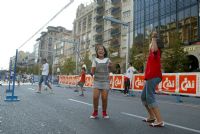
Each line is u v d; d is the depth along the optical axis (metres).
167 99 13.43
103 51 6.23
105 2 58.78
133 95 15.50
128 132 4.46
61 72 65.25
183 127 5.07
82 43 73.00
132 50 35.28
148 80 5.20
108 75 6.10
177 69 28.06
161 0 36.06
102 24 59.59
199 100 13.25
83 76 13.30
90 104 8.60
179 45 28.83
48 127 4.70
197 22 30.03
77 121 5.39
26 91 14.63
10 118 5.50
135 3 42.66
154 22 37.34
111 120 5.64
